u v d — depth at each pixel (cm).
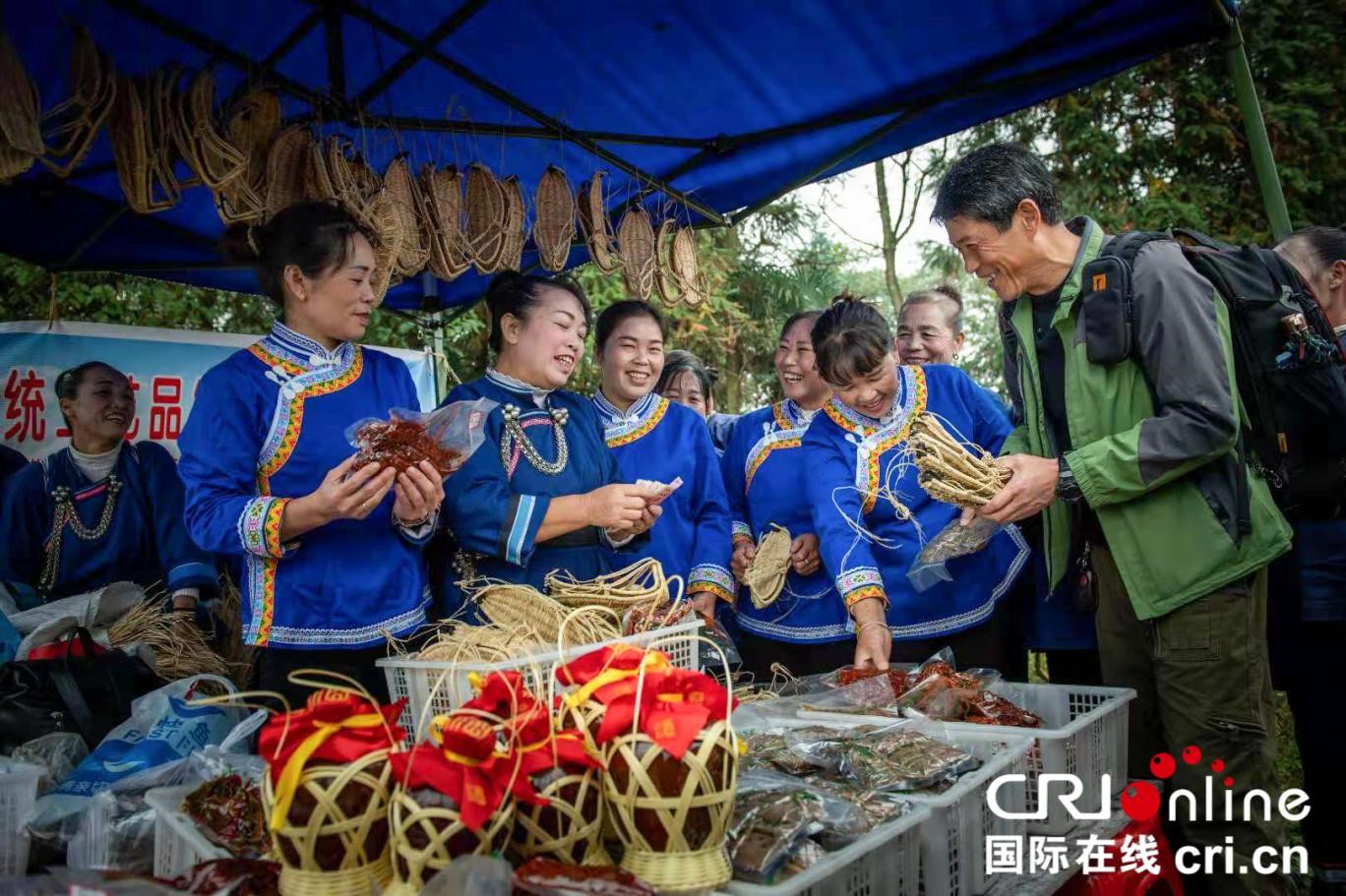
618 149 392
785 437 332
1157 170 902
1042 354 239
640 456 300
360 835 113
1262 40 870
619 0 296
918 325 369
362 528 200
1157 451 203
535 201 344
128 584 311
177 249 453
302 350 203
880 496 282
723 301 896
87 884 111
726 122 373
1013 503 217
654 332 304
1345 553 244
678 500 299
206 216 425
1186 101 872
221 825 148
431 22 307
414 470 182
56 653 232
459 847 109
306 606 194
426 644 207
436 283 512
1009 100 342
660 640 189
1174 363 206
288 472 197
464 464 217
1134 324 214
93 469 356
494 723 118
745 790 145
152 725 196
